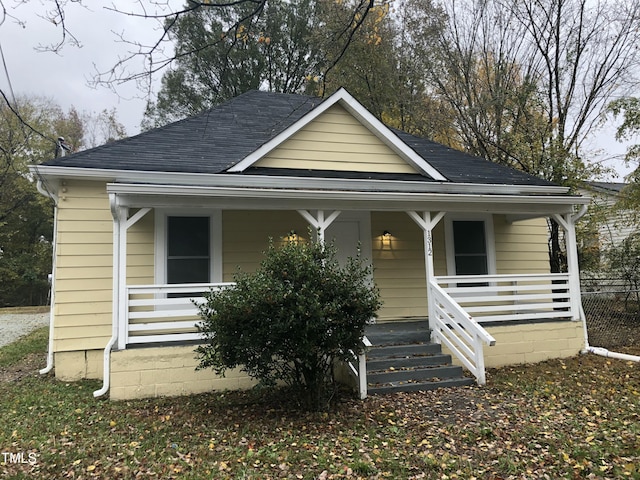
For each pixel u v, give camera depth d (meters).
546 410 5.61
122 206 6.57
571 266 9.04
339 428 5.07
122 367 6.48
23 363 9.63
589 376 7.25
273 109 11.33
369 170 9.60
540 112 16.48
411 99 20.72
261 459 4.26
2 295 26.66
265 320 5.23
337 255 9.52
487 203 8.46
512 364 8.30
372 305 5.64
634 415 5.34
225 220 8.71
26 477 3.84
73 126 30.12
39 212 27.52
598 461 4.09
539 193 10.10
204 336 6.82
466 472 3.91
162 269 8.20
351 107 9.47
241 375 6.95
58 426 5.21
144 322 8.05
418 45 20.56
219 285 6.89
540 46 17.48
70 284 7.80
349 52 18.81
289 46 19.00
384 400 6.13
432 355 7.45
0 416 5.62
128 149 8.55
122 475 3.91
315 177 8.57
